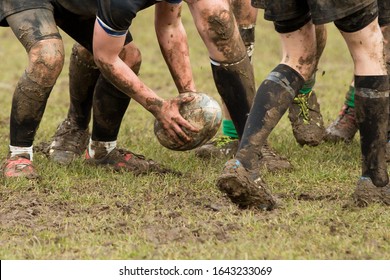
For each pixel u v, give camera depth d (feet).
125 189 61.11
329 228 51.13
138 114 96.68
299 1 51.26
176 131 58.59
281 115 52.37
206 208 55.88
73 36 64.59
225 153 71.36
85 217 54.24
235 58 57.16
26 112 62.34
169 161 70.49
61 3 61.72
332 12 49.96
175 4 61.52
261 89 52.44
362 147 54.85
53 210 56.08
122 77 57.26
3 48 152.05
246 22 70.49
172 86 119.96
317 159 69.97
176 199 58.39
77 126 72.38
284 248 47.85
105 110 65.67
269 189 56.65
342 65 135.74
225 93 58.13
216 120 59.06
